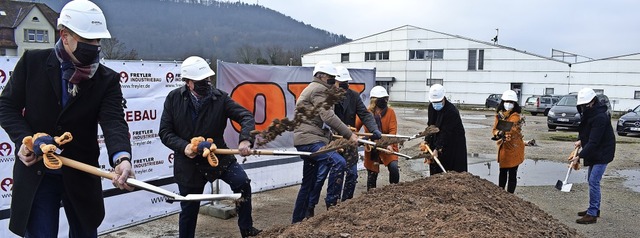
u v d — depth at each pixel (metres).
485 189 4.88
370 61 55.81
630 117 18.36
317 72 5.28
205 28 87.06
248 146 4.09
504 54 48.03
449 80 50.91
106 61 5.00
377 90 6.94
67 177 3.00
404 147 13.13
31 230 2.97
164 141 4.32
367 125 6.10
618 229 6.18
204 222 5.94
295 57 62.44
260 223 5.93
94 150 3.19
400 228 3.47
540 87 46.81
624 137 18.09
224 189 6.58
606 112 6.25
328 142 5.51
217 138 4.46
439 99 6.12
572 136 17.86
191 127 4.33
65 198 3.13
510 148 6.88
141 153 5.51
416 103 50.22
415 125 21.86
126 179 2.85
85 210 3.13
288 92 7.27
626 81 43.16
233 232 5.56
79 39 2.79
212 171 4.37
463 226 3.51
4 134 4.45
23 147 2.71
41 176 2.93
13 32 43.09
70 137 2.80
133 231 5.55
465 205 4.23
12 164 4.52
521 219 4.33
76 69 2.88
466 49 49.69
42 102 2.92
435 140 6.39
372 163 6.72
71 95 2.96
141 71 5.40
